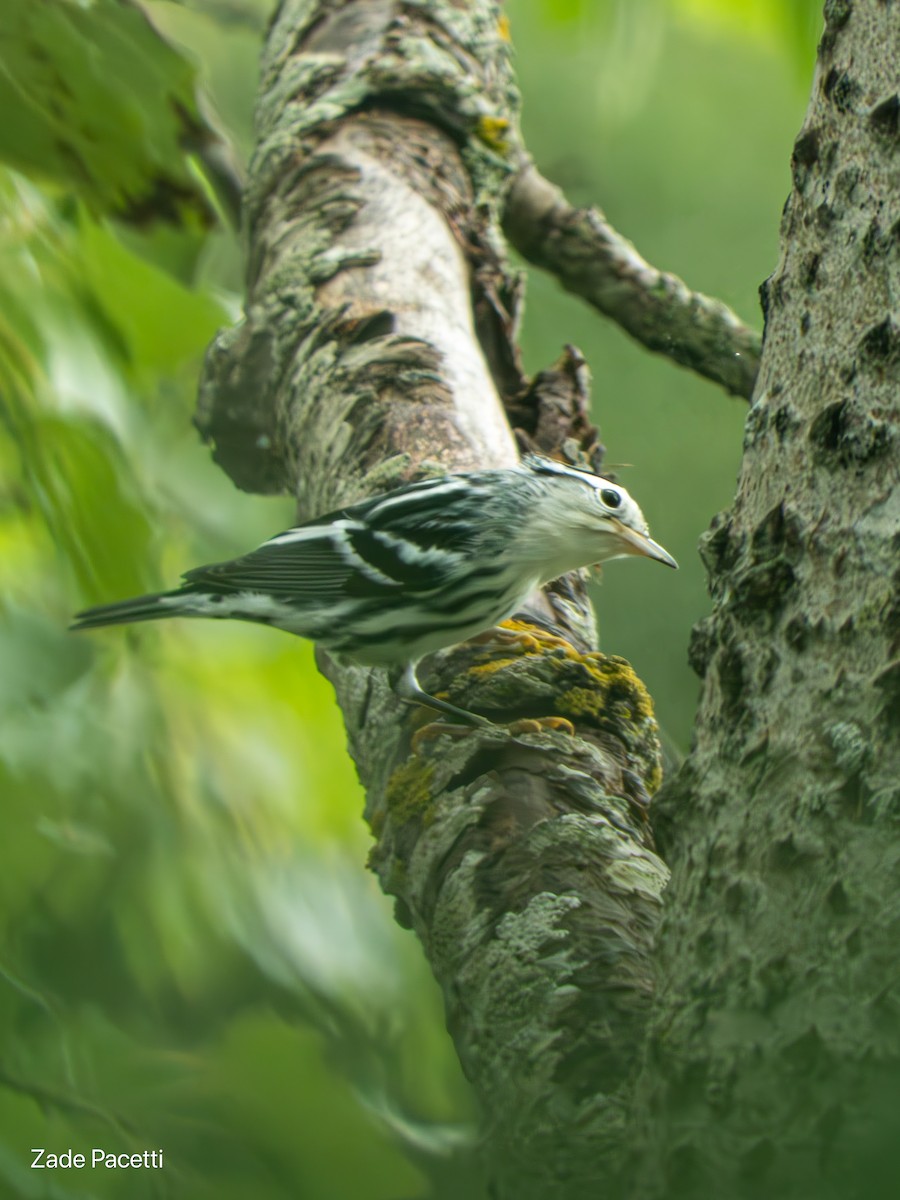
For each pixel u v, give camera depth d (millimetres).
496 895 5352
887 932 3939
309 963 7672
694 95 12477
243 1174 6305
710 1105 4109
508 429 8367
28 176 8742
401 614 7309
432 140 9758
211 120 10242
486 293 9406
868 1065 3871
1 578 7312
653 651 11070
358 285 8688
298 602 7406
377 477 7812
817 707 4242
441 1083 7609
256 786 8172
